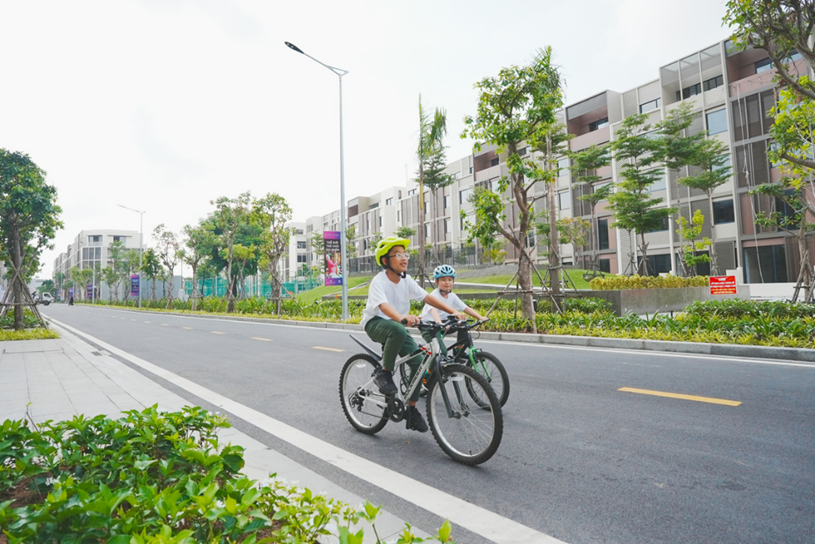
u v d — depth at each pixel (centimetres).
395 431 446
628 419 446
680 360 739
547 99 1136
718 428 412
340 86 1900
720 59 2762
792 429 401
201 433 322
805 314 1030
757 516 264
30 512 188
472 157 4534
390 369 395
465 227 1200
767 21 852
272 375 740
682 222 2344
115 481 252
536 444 390
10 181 1546
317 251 5219
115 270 6556
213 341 1280
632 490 302
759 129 2588
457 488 314
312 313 2114
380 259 395
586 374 653
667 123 2367
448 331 383
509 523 264
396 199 6084
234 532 186
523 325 1119
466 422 358
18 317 1633
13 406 527
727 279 1157
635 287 1639
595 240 3209
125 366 855
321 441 415
